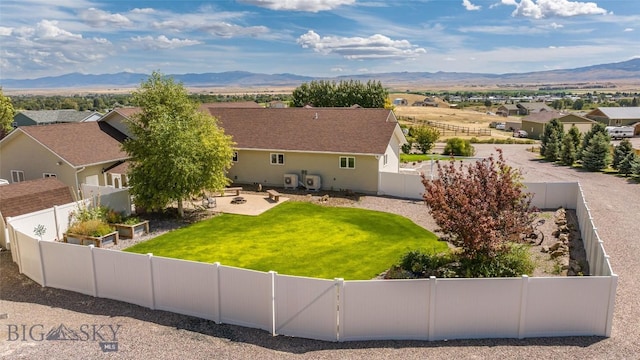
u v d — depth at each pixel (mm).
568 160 41938
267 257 16812
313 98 69062
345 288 10305
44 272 13859
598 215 21391
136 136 23188
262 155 30938
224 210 24219
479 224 11828
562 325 10469
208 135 23312
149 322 11461
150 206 22125
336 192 28750
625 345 9992
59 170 26312
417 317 10430
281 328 10852
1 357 9766
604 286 10188
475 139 68250
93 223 18734
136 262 12180
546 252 16453
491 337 10531
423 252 15086
